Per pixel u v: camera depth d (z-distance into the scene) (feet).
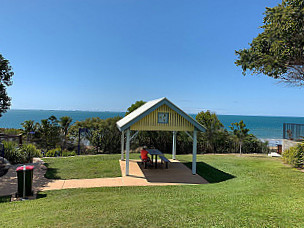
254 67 29.73
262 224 14.65
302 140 42.01
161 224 15.05
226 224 14.78
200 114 67.00
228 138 67.21
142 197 22.48
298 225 14.38
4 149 41.04
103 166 39.78
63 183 29.25
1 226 15.43
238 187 25.88
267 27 27.89
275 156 54.49
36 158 45.65
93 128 65.72
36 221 16.07
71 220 16.08
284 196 21.18
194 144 35.27
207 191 24.50
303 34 24.00
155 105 32.53
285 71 27.43
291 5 24.66
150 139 65.67
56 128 64.64
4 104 37.63
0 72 36.47
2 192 25.29
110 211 17.85
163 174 34.91
